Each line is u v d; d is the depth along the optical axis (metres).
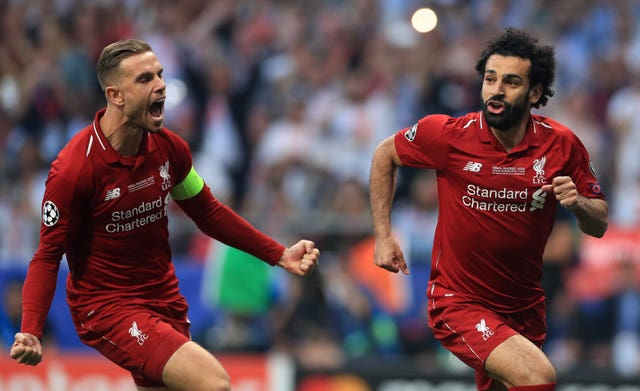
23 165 18.45
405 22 20.02
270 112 18.91
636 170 16.91
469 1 20.39
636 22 19.89
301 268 8.40
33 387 13.92
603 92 18.38
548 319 14.23
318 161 17.72
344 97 18.69
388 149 8.45
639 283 14.09
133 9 21.12
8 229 15.56
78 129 19.53
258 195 17.44
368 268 14.27
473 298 8.23
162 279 8.22
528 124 8.06
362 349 14.05
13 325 14.85
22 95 19.77
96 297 8.05
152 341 7.85
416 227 15.36
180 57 19.84
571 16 20.02
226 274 14.46
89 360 13.79
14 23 20.91
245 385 13.53
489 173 7.99
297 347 14.13
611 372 13.00
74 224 7.78
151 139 7.96
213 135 18.86
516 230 8.06
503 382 7.96
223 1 21.00
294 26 20.61
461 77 18.34
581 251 14.27
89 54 20.36
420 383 13.11
